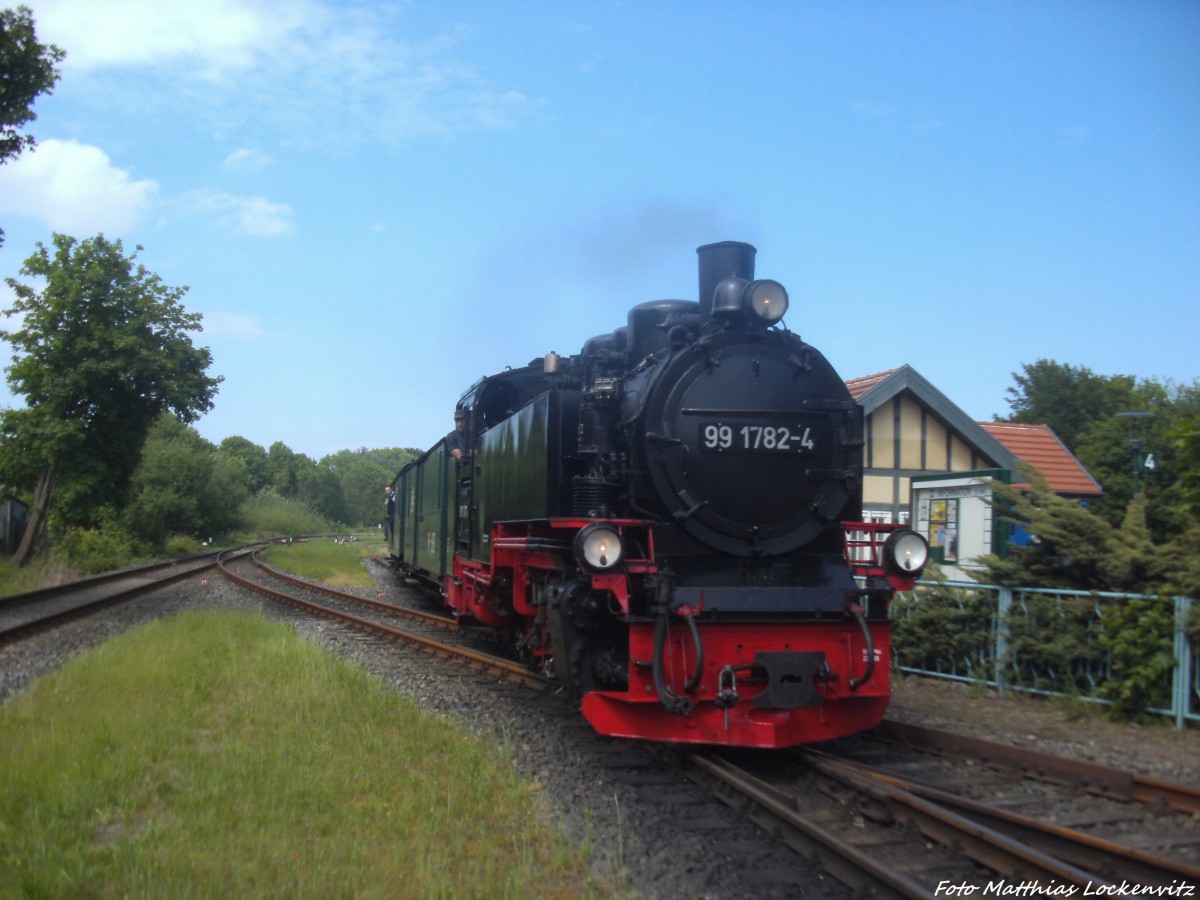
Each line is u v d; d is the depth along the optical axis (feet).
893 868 15.24
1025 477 31.58
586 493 25.26
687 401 23.97
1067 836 15.88
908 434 47.47
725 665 21.75
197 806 17.35
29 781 17.94
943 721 26.58
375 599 67.41
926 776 20.98
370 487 360.48
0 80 54.80
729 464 23.89
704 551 23.80
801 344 25.52
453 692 30.58
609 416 25.55
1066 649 28.25
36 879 13.76
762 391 24.44
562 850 16.17
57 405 96.37
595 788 20.38
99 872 14.24
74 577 85.35
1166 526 42.93
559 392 27.50
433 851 15.69
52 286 96.48
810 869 15.81
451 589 45.19
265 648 35.29
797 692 21.91
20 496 111.34
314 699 26.58
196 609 54.44
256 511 224.53
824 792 20.02
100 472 99.04
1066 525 29.45
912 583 23.88
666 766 22.24
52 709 24.90
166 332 101.40
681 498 23.52
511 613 33.53
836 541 25.31
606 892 14.69
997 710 28.35
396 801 18.16
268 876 14.20
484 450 36.73
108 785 18.06
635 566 22.08
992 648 31.37
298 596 68.23
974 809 17.81
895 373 46.62
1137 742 24.23
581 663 24.43
